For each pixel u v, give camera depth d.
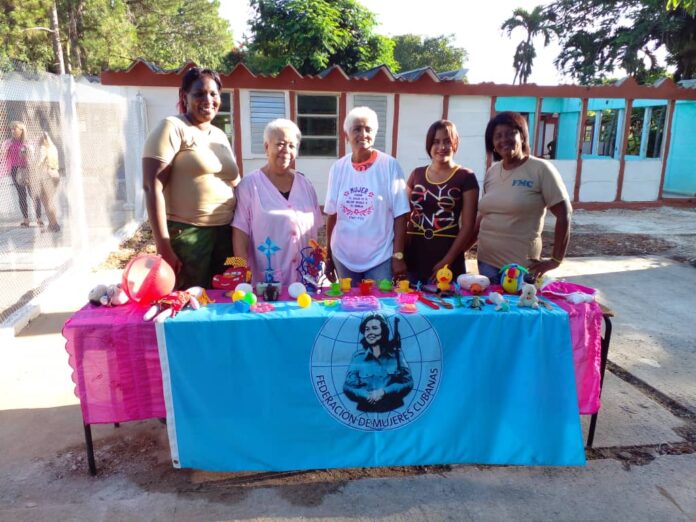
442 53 38.94
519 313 2.50
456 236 3.19
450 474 2.56
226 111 9.85
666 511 2.32
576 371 2.63
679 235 9.02
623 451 2.78
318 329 2.44
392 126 10.42
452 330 2.50
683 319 4.94
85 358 2.40
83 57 23.02
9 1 18.03
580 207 11.95
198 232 2.81
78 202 6.29
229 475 2.55
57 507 2.32
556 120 17.69
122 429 2.97
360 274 3.14
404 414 2.54
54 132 6.35
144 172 2.60
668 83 11.58
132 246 7.63
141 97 9.38
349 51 19.61
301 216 2.96
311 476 2.54
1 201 6.09
